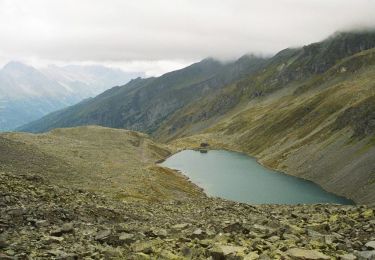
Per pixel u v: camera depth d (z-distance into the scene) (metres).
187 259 18.56
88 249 20.45
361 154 135.88
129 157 176.12
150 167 133.75
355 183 119.25
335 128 177.75
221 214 44.72
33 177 47.28
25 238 21.75
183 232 26.80
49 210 29.72
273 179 146.50
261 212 46.03
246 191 123.50
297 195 118.81
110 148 190.62
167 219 38.78
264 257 16.97
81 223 28.94
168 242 22.38
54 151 145.62
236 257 17.45
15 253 18.47
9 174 45.25
